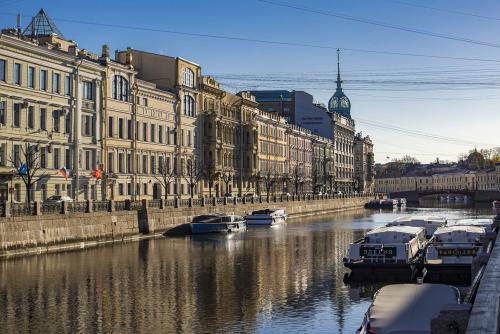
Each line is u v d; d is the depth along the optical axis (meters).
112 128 69.62
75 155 63.22
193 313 26.34
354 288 32.12
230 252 47.62
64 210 47.62
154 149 78.06
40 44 61.91
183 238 59.81
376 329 17.20
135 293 30.50
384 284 33.22
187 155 86.38
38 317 25.44
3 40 53.62
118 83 70.94
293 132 130.62
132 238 56.09
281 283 33.59
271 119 117.56
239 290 31.53
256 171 106.81
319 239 59.06
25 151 54.97
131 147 73.19
